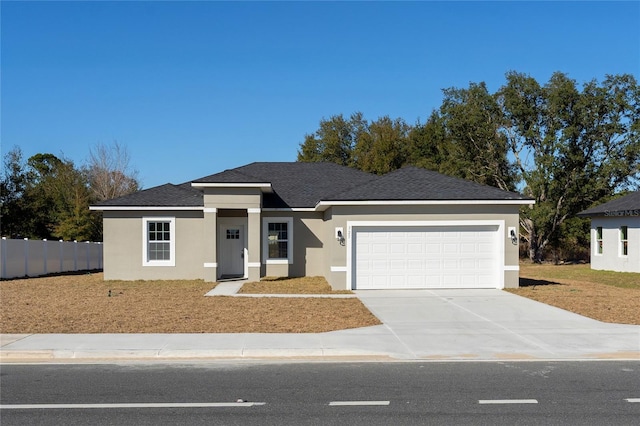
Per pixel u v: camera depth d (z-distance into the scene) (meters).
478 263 19.94
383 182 21.11
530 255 42.34
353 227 19.84
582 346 11.03
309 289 20.14
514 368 9.34
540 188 39.28
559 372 9.05
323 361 9.92
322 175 28.53
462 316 14.41
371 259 19.86
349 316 14.30
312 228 25.23
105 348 10.47
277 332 12.16
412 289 19.73
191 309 15.30
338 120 64.44
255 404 7.25
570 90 38.62
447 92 43.69
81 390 7.93
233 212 25.36
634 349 10.73
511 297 17.78
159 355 10.19
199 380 8.52
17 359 10.05
